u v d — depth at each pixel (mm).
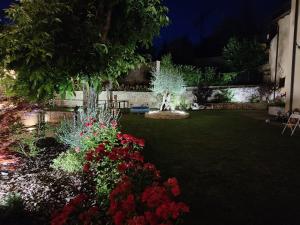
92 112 7145
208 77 20922
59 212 3062
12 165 5750
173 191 3049
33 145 6801
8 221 3973
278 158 6715
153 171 3705
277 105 14680
